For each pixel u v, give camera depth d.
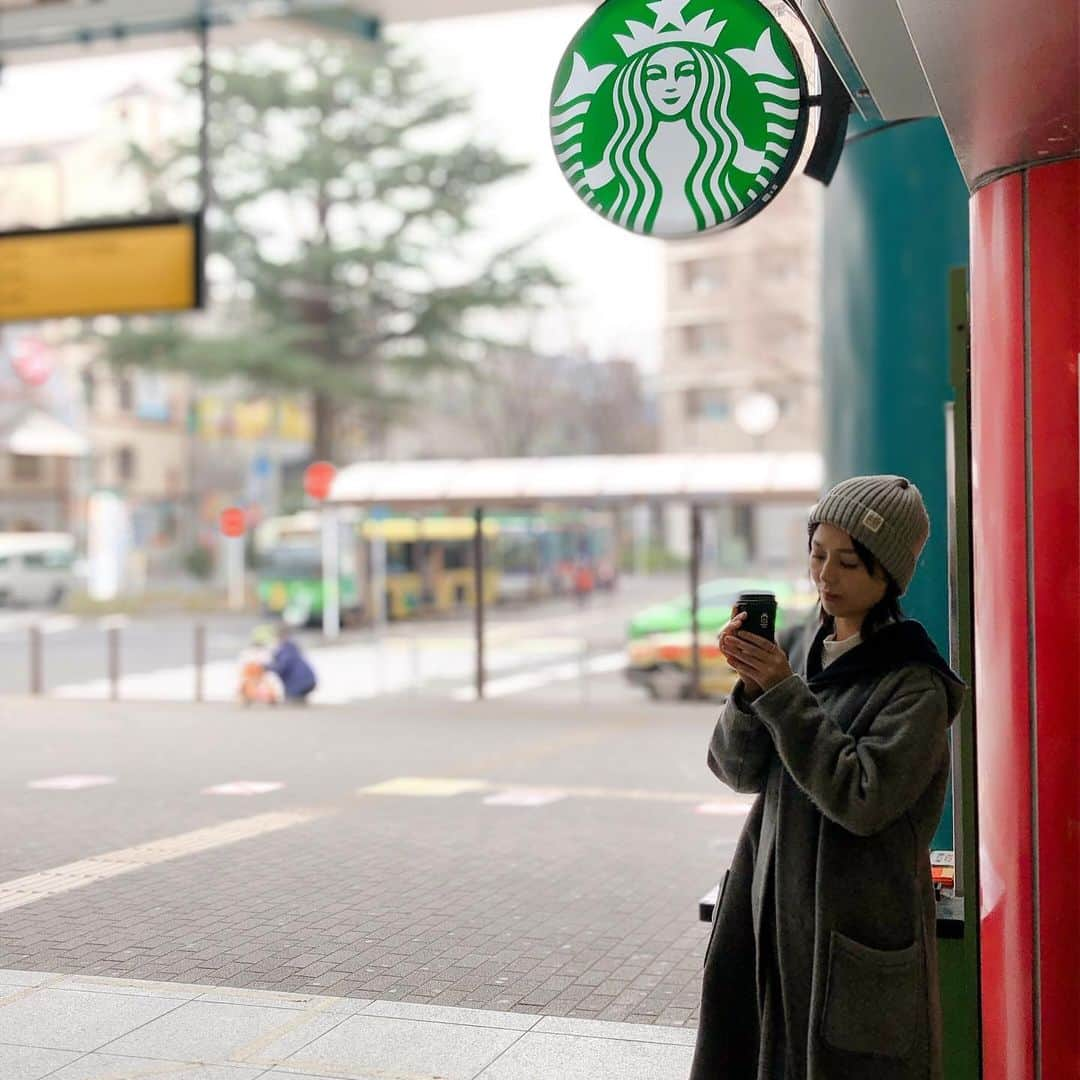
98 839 9.84
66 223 14.94
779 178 4.39
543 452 67.12
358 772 13.23
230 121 43.78
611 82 4.51
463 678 24.97
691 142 4.46
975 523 4.41
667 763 13.84
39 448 54.69
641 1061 5.20
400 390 48.53
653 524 72.38
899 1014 3.17
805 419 65.00
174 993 6.03
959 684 3.32
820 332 9.55
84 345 53.09
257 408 62.34
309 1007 5.85
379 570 24.00
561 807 11.25
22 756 14.39
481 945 6.99
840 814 3.15
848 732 3.26
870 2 3.93
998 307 4.29
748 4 4.38
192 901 7.93
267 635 21.38
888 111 4.94
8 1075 4.95
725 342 69.62
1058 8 3.36
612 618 40.28
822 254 9.45
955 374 4.62
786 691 3.22
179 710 19.19
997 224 4.31
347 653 30.53
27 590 47.59
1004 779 4.22
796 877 3.29
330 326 46.00
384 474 20.72
